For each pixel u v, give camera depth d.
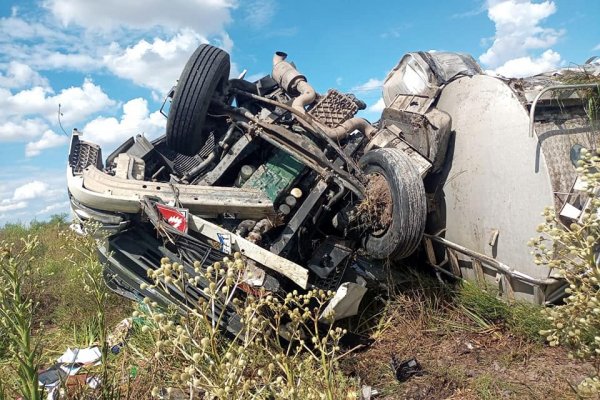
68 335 5.15
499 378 3.70
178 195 4.58
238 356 1.77
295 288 4.78
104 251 4.62
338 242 5.13
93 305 5.52
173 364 3.01
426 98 5.68
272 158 5.38
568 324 1.99
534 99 4.35
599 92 4.51
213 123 5.71
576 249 1.82
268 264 4.28
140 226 4.71
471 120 5.10
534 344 4.10
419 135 5.35
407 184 4.63
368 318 4.94
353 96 6.03
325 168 5.05
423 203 4.63
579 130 4.54
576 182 4.26
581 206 4.22
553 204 4.24
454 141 5.29
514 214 4.56
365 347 4.56
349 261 5.14
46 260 7.35
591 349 2.09
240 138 5.46
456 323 4.64
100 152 5.77
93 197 4.47
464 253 5.04
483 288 4.83
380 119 6.14
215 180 5.33
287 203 5.05
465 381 3.71
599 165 2.03
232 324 4.04
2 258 2.13
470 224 5.06
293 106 5.73
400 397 3.64
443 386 3.70
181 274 1.87
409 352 4.33
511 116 4.65
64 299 5.89
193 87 5.12
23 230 11.04
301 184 5.25
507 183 4.64
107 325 5.14
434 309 4.86
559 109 4.59
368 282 5.21
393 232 4.70
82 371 3.93
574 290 1.94
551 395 3.36
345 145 5.73
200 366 1.71
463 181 5.13
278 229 5.07
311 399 1.87
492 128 4.83
